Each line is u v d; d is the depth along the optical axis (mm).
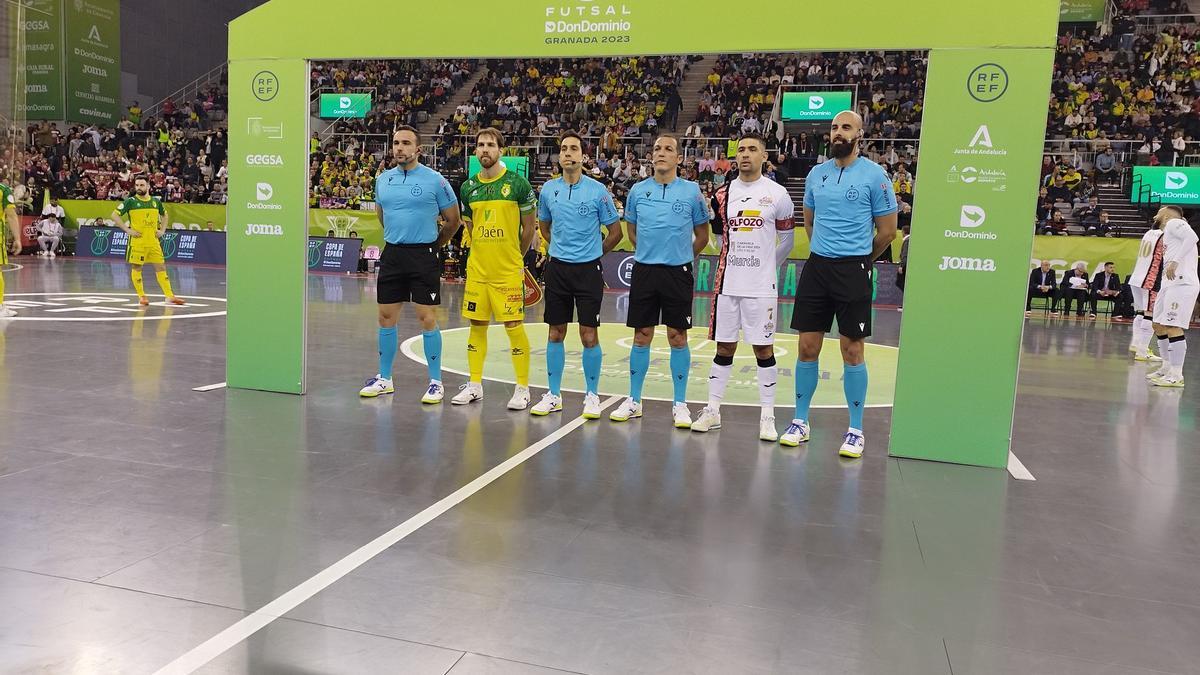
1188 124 19391
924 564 3223
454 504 3732
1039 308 15836
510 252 5676
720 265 5238
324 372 7012
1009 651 2535
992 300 4672
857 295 4742
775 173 18562
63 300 11508
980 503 4039
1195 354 10312
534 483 4090
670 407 6070
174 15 27406
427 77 26484
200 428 4961
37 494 3668
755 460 4699
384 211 5875
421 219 5805
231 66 5918
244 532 3297
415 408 5727
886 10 4656
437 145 22781
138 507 3547
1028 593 2980
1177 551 3451
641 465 4496
